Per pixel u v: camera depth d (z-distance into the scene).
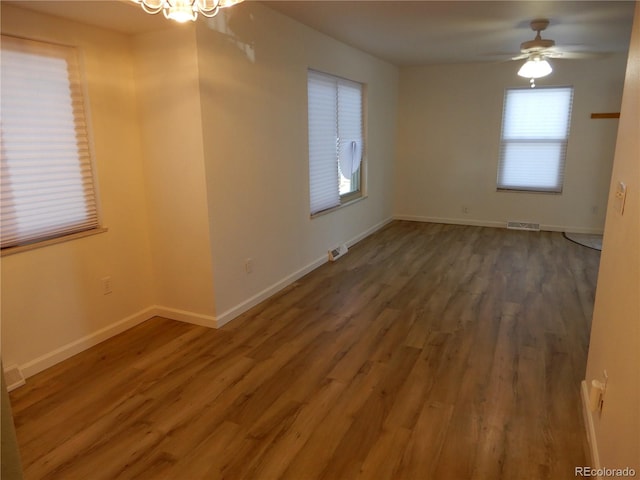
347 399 2.46
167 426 2.24
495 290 4.12
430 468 1.94
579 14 3.76
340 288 4.20
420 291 4.11
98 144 3.00
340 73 4.92
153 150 3.23
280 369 2.78
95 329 3.10
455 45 5.05
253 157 3.58
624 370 1.51
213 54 3.05
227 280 3.43
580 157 6.18
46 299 2.77
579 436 2.14
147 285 3.49
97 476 1.92
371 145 6.08
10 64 2.48
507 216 6.75
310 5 3.50
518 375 2.68
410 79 6.87
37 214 2.72
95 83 2.93
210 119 3.08
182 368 2.79
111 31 2.99
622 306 1.63
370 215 6.33
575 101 6.04
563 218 6.44
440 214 7.17
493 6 3.53
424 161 7.08
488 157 6.68
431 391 2.52
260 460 2.00
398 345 3.07
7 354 2.59
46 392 2.54
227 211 3.35
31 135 2.63
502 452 2.04
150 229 3.41
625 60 5.71
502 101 6.42
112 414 2.34
